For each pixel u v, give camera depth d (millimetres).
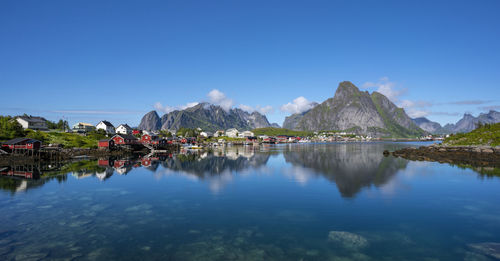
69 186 34062
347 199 27109
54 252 15883
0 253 15742
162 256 15453
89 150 81375
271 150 112188
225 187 33281
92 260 14969
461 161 60188
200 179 38719
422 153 76375
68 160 69062
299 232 18875
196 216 22344
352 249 16328
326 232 18844
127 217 22156
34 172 46156
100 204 25922
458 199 27031
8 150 64375
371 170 46438
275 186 33469
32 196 28938
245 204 25734
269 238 17906
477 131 95625
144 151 102312
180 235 18438
